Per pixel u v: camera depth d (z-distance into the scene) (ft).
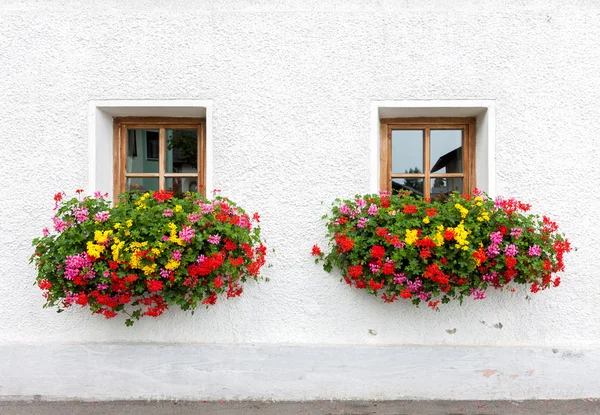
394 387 11.45
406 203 10.87
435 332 11.64
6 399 11.49
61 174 11.82
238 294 11.35
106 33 11.88
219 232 10.51
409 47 11.78
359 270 10.47
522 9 11.72
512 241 10.45
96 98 11.87
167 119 12.67
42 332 11.78
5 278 11.77
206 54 11.85
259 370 11.53
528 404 11.19
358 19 11.80
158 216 10.29
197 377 11.53
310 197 11.78
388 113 12.23
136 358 11.53
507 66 11.73
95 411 11.00
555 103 11.68
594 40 11.69
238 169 11.83
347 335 11.69
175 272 10.20
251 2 11.85
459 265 10.41
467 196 11.10
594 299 11.60
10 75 11.85
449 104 11.73
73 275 9.96
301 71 11.82
